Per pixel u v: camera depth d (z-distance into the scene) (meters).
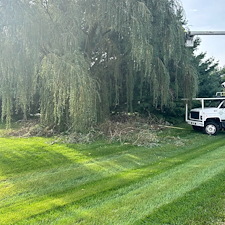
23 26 8.84
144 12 9.96
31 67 9.25
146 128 11.49
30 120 12.99
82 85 8.80
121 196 4.36
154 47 10.98
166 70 11.20
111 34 11.64
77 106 8.83
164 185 4.73
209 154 7.41
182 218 3.37
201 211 3.53
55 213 3.83
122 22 10.11
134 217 3.50
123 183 5.08
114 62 11.77
